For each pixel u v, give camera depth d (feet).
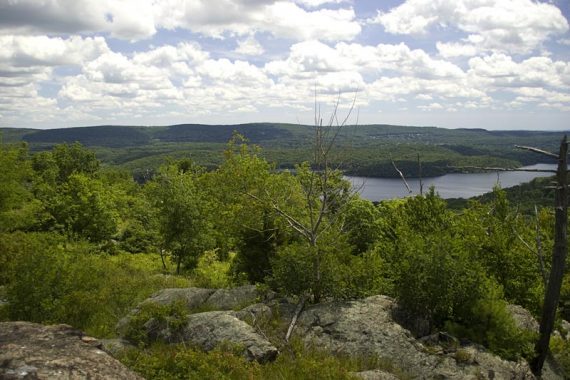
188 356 28.02
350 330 36.99
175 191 86.89
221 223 69.05
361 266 45.62
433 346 36.52
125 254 105.40
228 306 45.62
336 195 46.65
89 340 20.79
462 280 39.11
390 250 46.39
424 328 40.04
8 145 78.23
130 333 35.81
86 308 38.99
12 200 74.28
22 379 16.37
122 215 127.34
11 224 71.72
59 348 19.39
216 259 109.70
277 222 58.65
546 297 37.29
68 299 37.55
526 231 57.16
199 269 95.30
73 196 99.86
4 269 43.52
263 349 31.94
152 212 106.83
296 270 43.73
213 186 75.41
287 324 38.83
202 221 87.40
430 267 39.09
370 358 33.76
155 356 28.96
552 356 42.55
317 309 40.42
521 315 45.80
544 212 60.75
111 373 18.04
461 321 39.81
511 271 54.24
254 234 60.75
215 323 35.27
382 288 45.19
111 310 43.70
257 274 61.05
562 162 34.42
